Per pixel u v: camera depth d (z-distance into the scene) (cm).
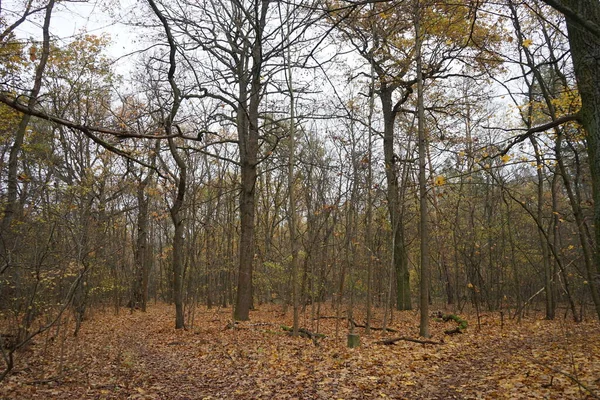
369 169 1321
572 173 1583
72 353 973
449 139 1530
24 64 1048
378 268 1833
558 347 938
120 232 2020
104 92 1347
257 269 2295
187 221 1742
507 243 2114
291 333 1275
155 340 1273
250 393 693
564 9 346
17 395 664
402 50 1416
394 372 780
